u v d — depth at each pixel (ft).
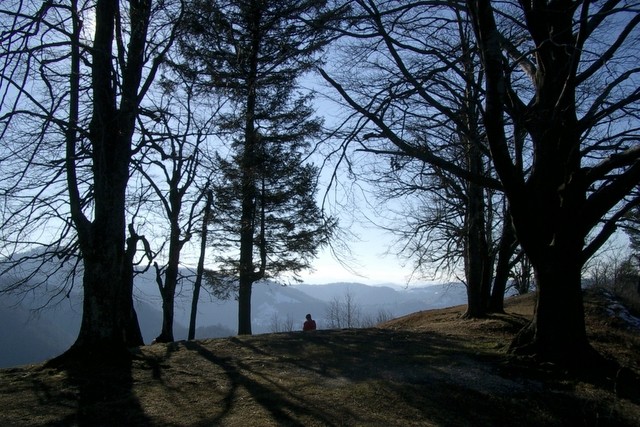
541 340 30.25
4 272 35.47
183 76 37.58
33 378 26.96
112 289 30.78
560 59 30.17
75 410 21.99
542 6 30.14
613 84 27.37
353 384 26.58
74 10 27.73
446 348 35.47
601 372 28.76
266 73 30.89
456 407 23.94
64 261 37.83
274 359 32.65
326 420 21.33
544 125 29.66
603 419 23.94
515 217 30.07
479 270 54.70
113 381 26.48
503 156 27.71
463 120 37.24
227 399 23.81
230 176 64.18
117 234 31.19
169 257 51.83
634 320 50.78
